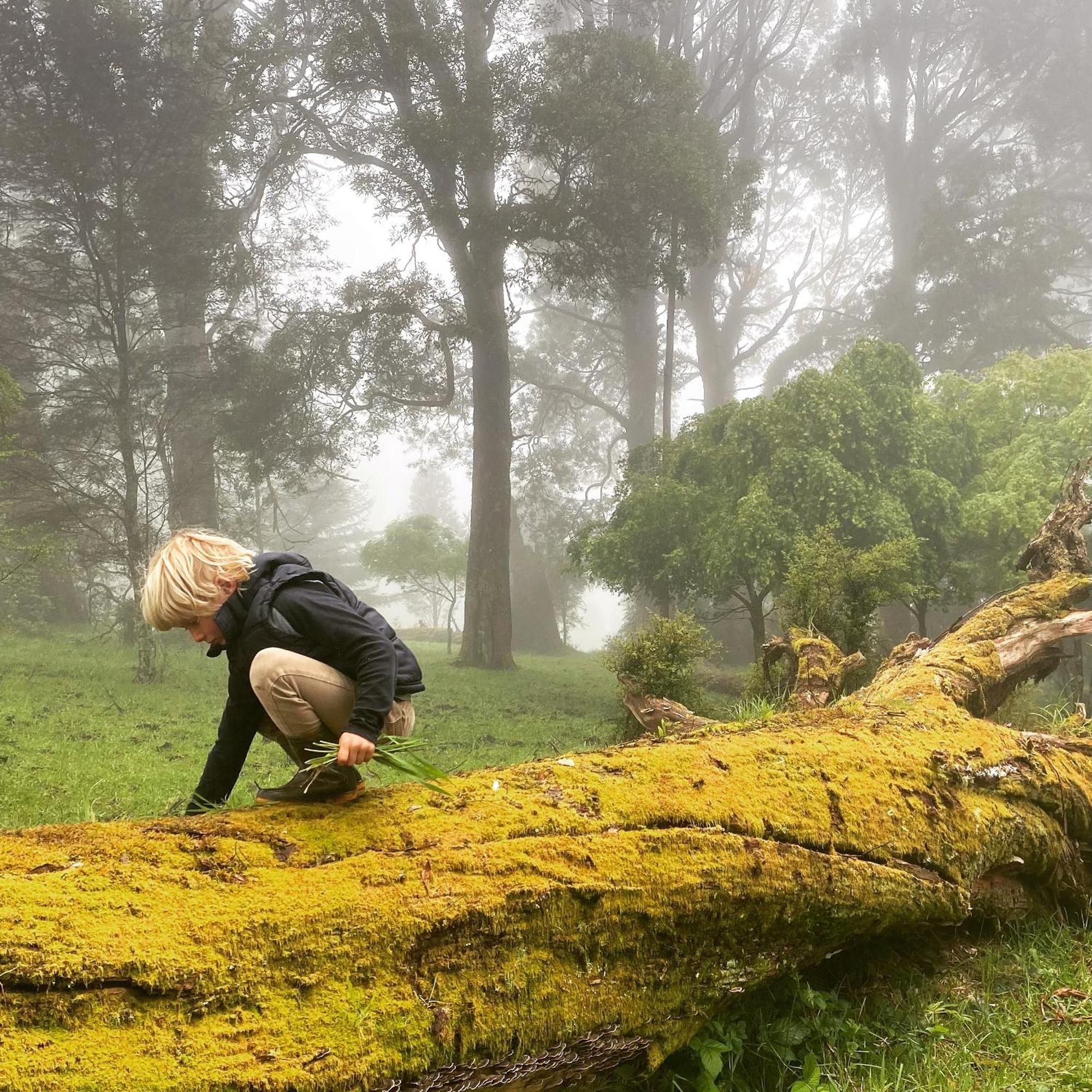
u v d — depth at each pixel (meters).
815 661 7.92
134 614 19.42
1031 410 20.28
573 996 2.81
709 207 25.84
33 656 21.19
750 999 3.59
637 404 44.88
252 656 2.74
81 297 23.48
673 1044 3.09
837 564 9.95
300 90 28.11
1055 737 5.14
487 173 29.25
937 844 3.90
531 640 47.09
